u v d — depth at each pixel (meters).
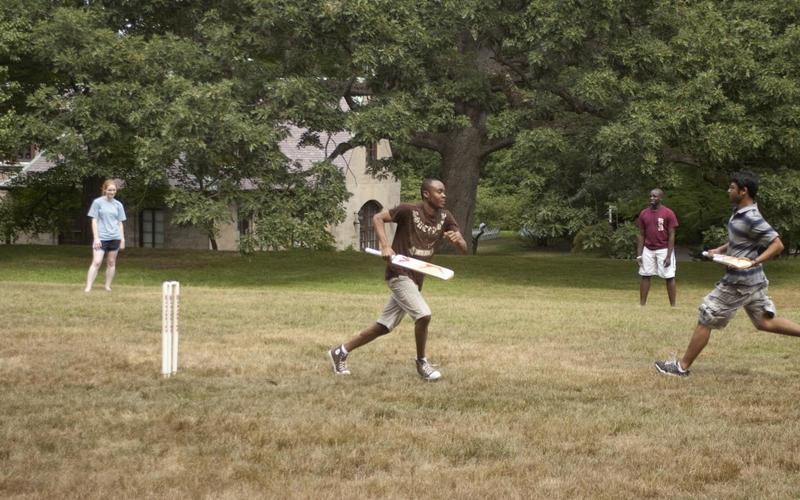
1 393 8.37
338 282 25.38
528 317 14.56
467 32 29.61
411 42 25.48
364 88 28.45
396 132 24.94
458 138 32.06
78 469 6.13
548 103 26.31
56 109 26.80
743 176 9.21
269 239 24.72
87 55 25.56
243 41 26.16
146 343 11.16
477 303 16.97
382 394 8.45
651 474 6.19
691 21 26.81
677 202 35.19
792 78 26.19
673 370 9.59
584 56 26.17
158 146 23.89
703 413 7.94
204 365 9.77
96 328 12.32
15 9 26.44
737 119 25.33
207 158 24.30
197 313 14.11
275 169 25.39
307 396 8.33
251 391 8.52
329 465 6.29
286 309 14.85
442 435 7.08
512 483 5.97
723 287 9.29
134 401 8.06
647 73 26.34
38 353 10.41
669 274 18.23
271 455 6.50
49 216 41.16
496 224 52.03
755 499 5.72
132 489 5.69
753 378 9.54
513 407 8.06
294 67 26.47
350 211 47.88
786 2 27.38
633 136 24.25
